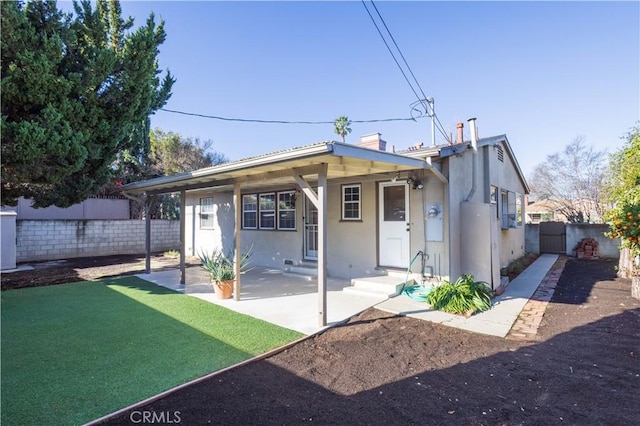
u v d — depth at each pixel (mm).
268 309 6012
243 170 5855
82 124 6773
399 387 3311
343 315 5637
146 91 7883
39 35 6137
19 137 5672
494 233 7426
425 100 10938
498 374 3578
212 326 5066
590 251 13445
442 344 4434
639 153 7965
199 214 14477
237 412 2871
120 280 8906
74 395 3098
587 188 21141
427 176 7305
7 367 3676
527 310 5980
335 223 8875
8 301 6629
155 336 4641
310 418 2789
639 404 2967
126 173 16234
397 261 7797
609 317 5477
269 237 10906
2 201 7707
